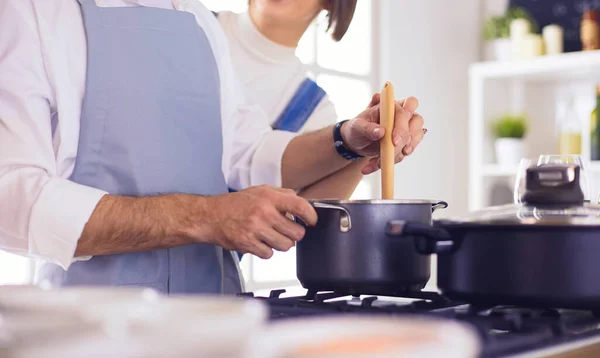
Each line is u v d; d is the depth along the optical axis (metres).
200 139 1.40
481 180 3.69
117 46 1.31
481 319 0.81
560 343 0.72
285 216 1.10
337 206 1.00
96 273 1.26
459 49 4.06
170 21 1.38
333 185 1.57
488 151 3.75
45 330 0.43
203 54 1.42
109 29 1.31
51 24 1.24
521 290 0.84
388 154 1.18
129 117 1.31
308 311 0.91
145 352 0.37
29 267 2.32
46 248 1.12
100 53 1.29
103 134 1.29
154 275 1.29
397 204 1.00
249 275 3.06
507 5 3.97
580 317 0.86
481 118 3.68
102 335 0.39
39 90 1.19
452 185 4.00
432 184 3.88
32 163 1.14
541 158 0.97
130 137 1.31
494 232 0.86
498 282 0.85
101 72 1.29
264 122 1.62
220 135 1.44
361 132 1.29
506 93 3.83
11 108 1.17
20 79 1.17
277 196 1.10
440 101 3.94
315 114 2.39
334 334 0.41
